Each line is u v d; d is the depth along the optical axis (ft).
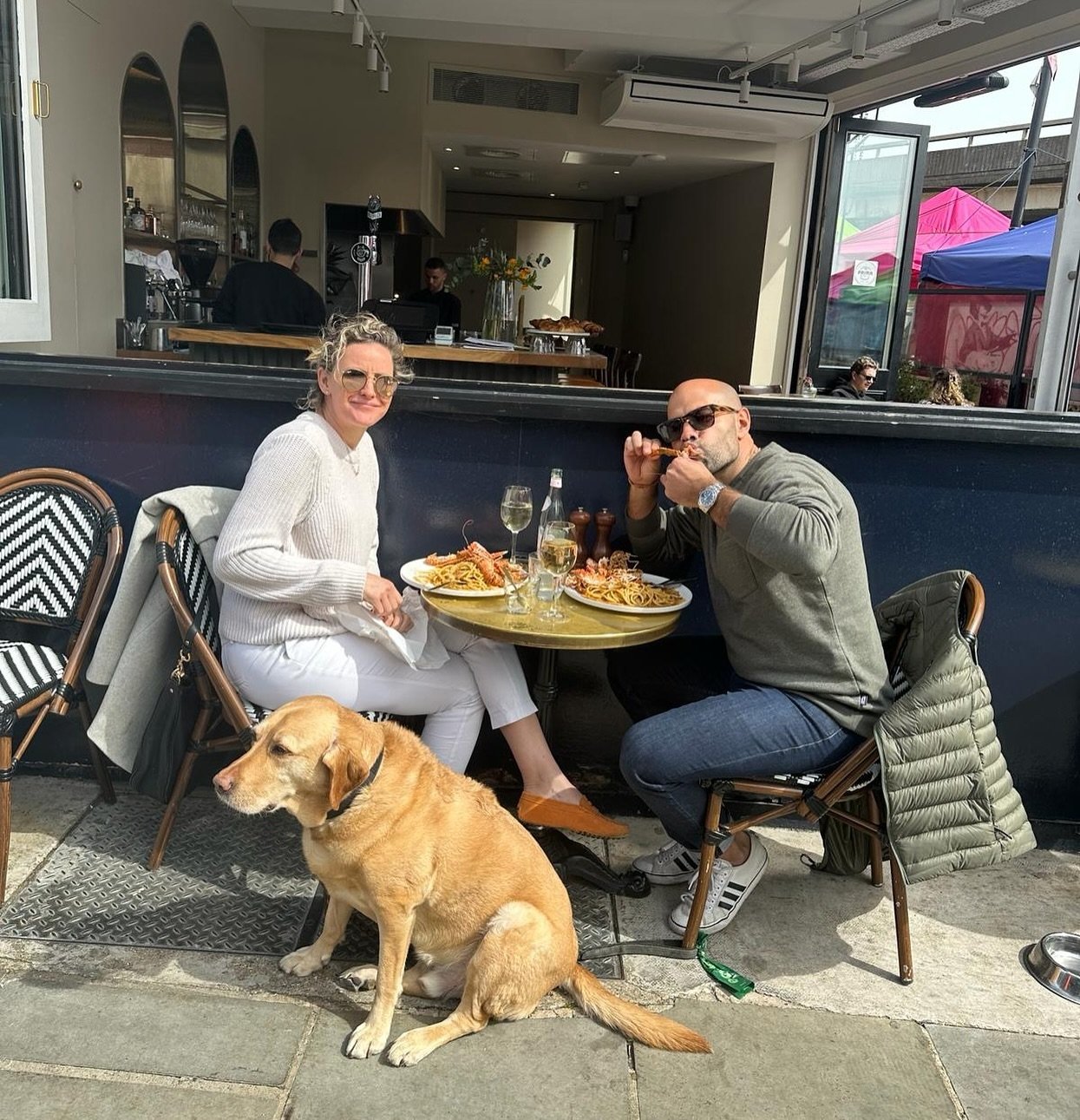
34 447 9.48
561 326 21.50
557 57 27.89
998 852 7.36
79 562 8.73
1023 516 9.65
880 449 9.50
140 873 8.41
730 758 7.48
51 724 9.87
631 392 9.57
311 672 7.86
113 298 17.57
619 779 10.36
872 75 24.13
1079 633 9.90
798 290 28.91
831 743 7.63
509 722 8.46
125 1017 6.70
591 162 31.89
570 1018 7.02
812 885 9.07
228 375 9.12
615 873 8.97
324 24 24.62
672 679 8.98
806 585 7.56
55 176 15.06
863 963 7.95
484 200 46.42
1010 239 26.89
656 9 21.11
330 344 7.83
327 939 7.29
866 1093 6.51
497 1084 6.34
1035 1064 6.91
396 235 28.84
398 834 6.38
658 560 9.38
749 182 30.30
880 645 7.97
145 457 9.50
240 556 7.50
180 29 20.47
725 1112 6.26
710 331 33.73
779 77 26.71
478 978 6.49
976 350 29.35
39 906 7.84
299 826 9.36
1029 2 18.62
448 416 9.52
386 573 9.91
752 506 7.35
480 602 8.13
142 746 8.22
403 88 27.68
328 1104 6.08
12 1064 6.21
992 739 7.38
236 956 7.44
